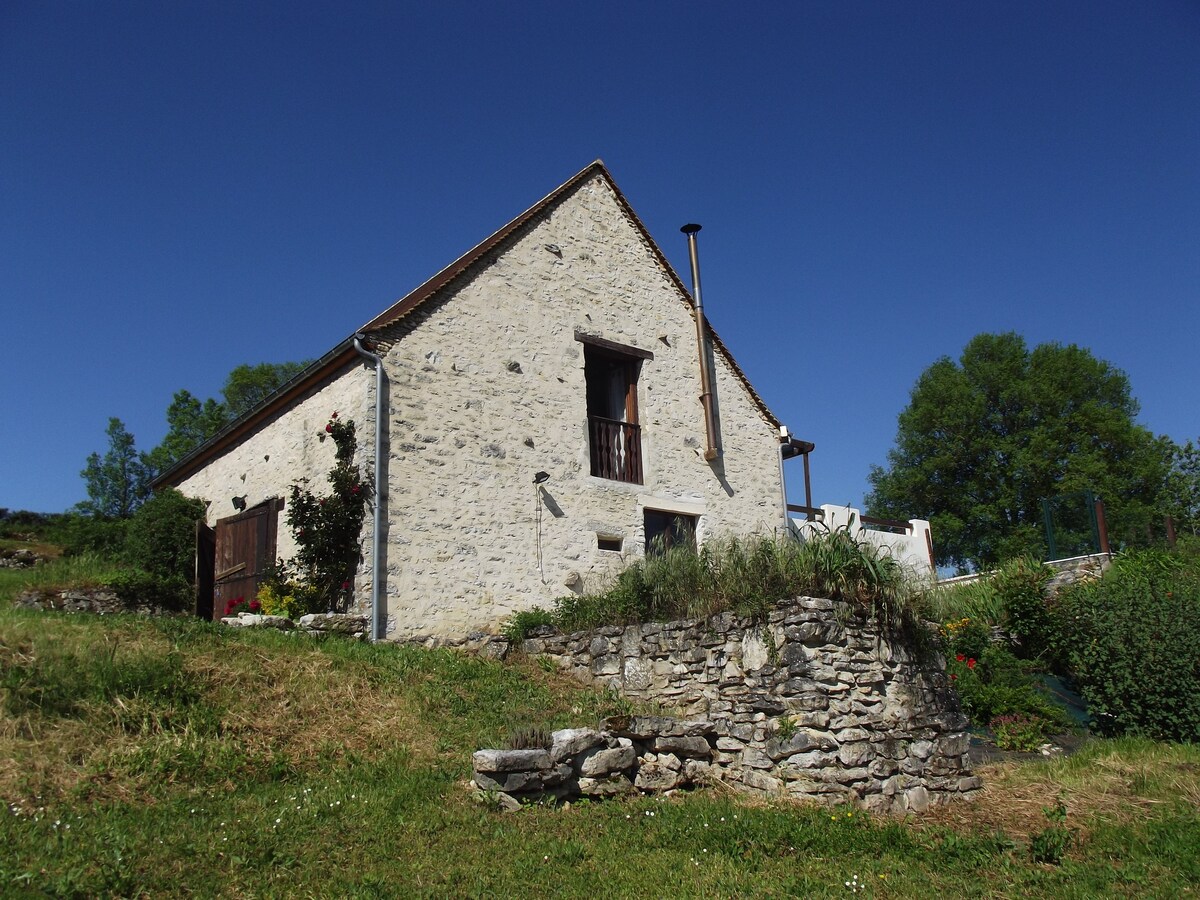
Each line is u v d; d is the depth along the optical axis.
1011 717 10.88
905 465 33.72
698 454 15.31
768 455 16.47
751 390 16.55
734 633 8.66
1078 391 31.19
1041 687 11.87
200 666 7.73
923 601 8.93
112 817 5.47
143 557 15.30
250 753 6.83
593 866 5.77
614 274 14.92
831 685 7.93
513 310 13.37
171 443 30.62
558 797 7.09
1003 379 31.80
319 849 5.46
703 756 8.24
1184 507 30.39
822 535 8.92
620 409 15.09
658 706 9.23
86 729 6.41
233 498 14.54
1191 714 10.57
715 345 16.28
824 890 5.65
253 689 7.75
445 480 11.96
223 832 5.46
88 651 7.31
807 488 17.88
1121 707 10.97
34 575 14.75
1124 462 30.00
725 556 9.38
